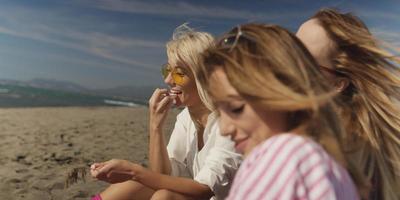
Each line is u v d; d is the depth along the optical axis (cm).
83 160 673
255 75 122
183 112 317
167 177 260
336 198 114
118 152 752
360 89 211
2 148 747
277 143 119
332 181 115
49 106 2077
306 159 115
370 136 203
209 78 133
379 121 206
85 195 475
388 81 210
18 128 1044
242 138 131
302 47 131
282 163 115
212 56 133
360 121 206
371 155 202
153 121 295
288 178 113
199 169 290
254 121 127
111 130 1085
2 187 499
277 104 121
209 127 279
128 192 272
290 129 127
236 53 127
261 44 125
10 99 2369
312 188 112
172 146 311
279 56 123
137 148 803
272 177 115
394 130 206
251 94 123
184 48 272
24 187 504
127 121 1383
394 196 206
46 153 718
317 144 120
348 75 214
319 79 128
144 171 261
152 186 261
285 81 122
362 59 213
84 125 1188
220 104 133
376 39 212
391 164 205
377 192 203
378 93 208
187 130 306
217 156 262
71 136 934
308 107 120
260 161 118
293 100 119
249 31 131
